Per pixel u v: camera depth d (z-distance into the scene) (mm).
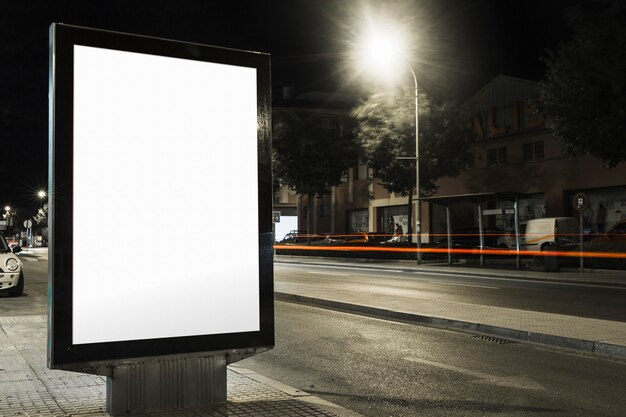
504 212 27312
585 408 5566
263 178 4852
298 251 43344
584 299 14609
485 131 42375
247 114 4801
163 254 4430
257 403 5074
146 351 4340
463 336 9594
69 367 4090
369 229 53500
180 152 4531
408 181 37031
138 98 4391
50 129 4191
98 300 4191
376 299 13648
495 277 22250
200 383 4668
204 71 4633
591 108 23406
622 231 27750
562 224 30406
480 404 5711
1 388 5621
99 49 4258
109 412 4445
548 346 8680
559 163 36469
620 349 7824
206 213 4602
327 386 6438
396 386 6426
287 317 11789
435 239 45281
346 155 46000
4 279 14688
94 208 4207
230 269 4672
